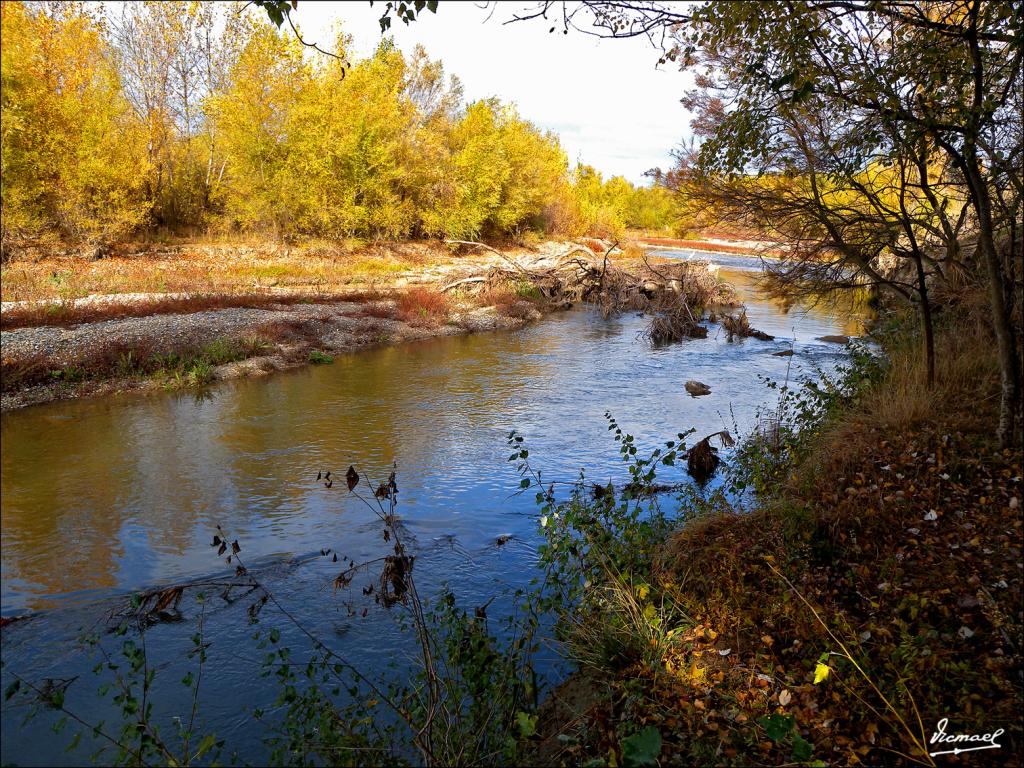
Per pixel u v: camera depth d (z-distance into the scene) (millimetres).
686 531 6281
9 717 4746
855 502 6023
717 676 4426
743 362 17531
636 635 4879
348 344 19344
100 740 4539
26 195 27016
